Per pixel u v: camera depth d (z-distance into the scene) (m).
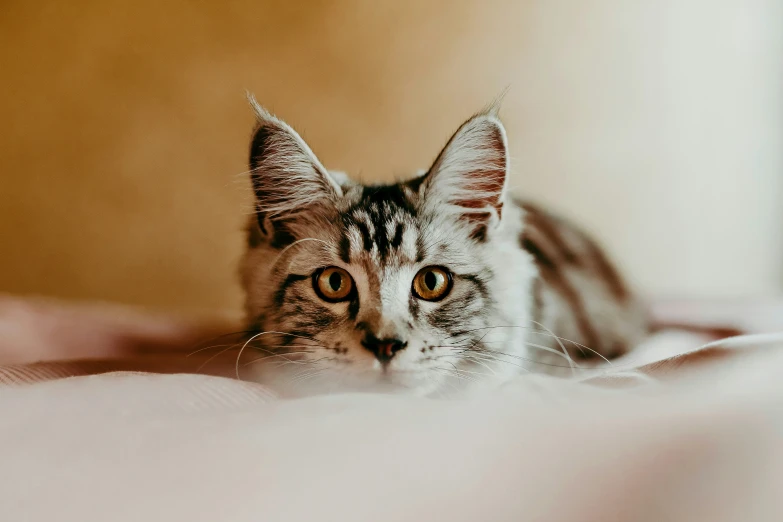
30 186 0.68
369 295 0.35
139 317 0.49
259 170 0.38
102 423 0.24
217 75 0.65
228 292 0.66
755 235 0.64
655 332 0.48
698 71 0.63
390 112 0.64
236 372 0.35
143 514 0.19
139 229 0.67
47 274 0.68
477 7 0.63
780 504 0.18
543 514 0.18
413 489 0.20
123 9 0.65
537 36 0.63
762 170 0.64
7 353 0.40
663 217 0.64
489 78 0.63
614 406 0.24
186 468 0.21
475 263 0.37
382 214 0.36
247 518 0.19
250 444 0.23
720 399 0.24
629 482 0.19
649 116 0.63
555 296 0.43
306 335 0.35
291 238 0.38
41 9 0.66
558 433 0.22
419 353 0.33
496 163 0.38
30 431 0.24
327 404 0.26
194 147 0.66
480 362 0.35
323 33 0.64
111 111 0.67
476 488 0.20
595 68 0.63
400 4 0.63
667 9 0.62
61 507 0.20
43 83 0.67
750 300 0.54
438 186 0.37
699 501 0.19
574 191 0.64
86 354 0.42
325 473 0.21
